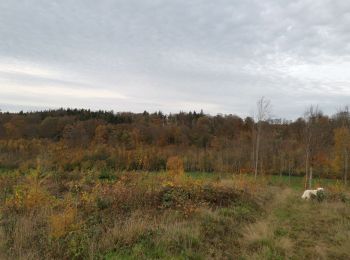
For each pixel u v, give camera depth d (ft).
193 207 29.40
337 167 121.08
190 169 128.67
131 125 193.16
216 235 23.63
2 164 110.32
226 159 131.95
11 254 18.71
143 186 36.45
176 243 20.89
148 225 23.48
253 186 47.47
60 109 232.53
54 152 114.93
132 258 18.58
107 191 33.27
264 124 131.23
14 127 183.73
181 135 181.68
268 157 136.77
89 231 21.86
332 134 135.33
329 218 30.30
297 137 160.66
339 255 20.84
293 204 38.34
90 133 181.47
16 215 26.30
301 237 24.44
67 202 29.84
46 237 20.86
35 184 34.83
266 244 22.03
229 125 192.44
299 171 131.95
